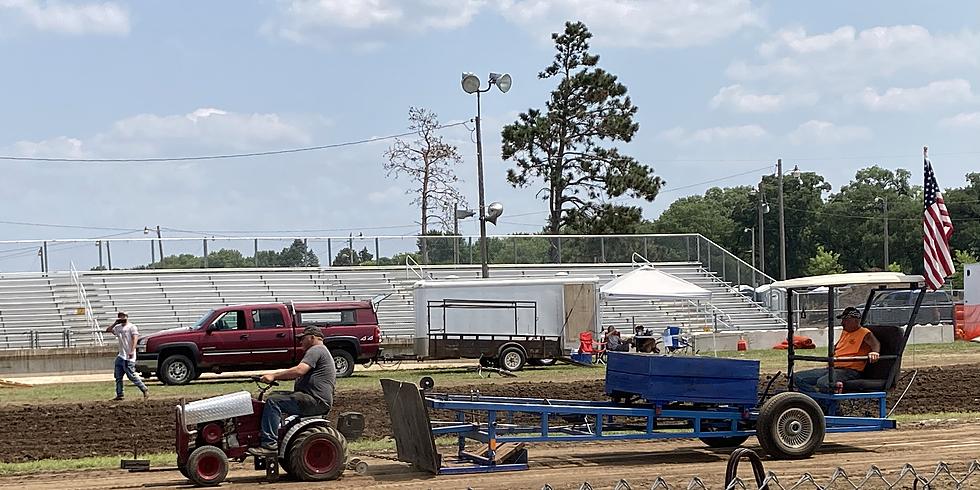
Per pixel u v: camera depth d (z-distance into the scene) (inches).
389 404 597.6
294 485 539.5
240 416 555.2
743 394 593.0
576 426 614.9
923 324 1738.4
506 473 567.5
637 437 589.3
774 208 4077.3
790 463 577.0
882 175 4347.9
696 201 4926.2
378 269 1784.0
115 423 830.5
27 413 842.2
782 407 588.1
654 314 1755.7
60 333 1466.5
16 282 1574.8
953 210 4001.0
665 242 1942.7
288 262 1740.9
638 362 594.9
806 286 624.4
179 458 553.9
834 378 614.5
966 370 1084.5
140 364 1113.4
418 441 571.2
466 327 1290.6
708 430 612.7
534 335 1301.7
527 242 1888.5
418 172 2233.0
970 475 502.6
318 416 565.0
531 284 1312.7
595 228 2273.6
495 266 1845.5
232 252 1711.4
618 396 627.2
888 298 1788.9
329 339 1167.0
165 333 1130.0
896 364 620.1
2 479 597.9
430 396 595.8
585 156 2335.1
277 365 1157.7
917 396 956.6
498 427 592.4
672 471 561.9
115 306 1568.7
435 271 1807.3
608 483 520.7
